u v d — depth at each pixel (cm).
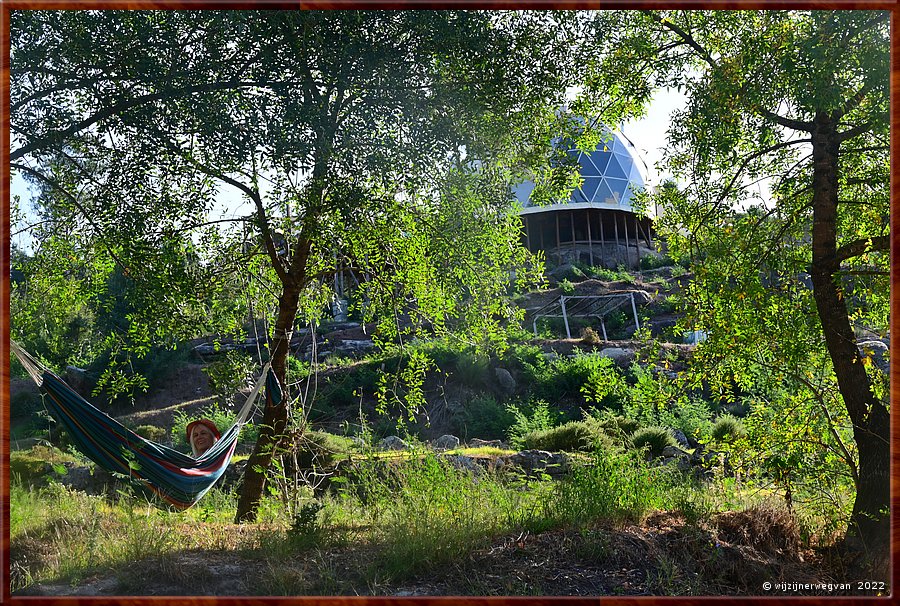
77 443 628
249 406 770
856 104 624
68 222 730
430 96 665
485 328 823
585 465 686
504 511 621
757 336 664
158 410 2158
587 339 2405
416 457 675
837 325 655
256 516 756
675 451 1267
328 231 663
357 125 623
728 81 598
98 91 620
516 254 820
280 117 614
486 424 1895
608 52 713
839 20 557
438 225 764
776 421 709
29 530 550
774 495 690
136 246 636
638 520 616
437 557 509
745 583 534
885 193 647
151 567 479
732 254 667
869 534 614
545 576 502
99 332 1435
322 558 504
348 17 604
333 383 2050
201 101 616
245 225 765
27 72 617
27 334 895
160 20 622
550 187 789
